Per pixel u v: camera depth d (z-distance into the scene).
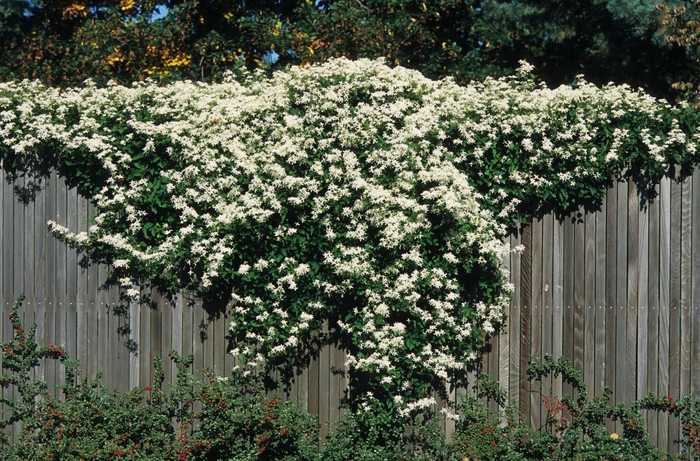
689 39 9.54
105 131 6.80
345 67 6.80
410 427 6.67
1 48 12.35
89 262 7.00
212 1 11.92
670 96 11.25
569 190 6.53
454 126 6.53
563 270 6.62
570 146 6.40
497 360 6.70
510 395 6.68
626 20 10.22
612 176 6.55
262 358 6.61
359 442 6.52
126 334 6.97
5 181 7.09
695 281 6.43
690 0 9.86
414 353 6.51
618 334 6.52
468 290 6.69
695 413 6.38
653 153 6.29
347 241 6.53
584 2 11.08
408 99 6.74
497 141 6.54
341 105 6.71
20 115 6.91
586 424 6.50
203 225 6.68
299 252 6.60
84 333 7.01
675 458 6.31
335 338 6.75
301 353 6.79
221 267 6.59
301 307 6.62
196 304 6.88
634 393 6.50
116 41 11.24
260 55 11.49
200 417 6.67
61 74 11.34
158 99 6.81
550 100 6.48
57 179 7.02
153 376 6.92
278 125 6.65
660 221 6.48
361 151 6.63
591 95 6.43
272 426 6.47
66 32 12.59
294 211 6.58
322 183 6.59
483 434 6.45
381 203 6.39
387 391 6.48
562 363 6.56
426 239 6.49
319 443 6.71
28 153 7.04
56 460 6.52
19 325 7.05
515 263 6.70
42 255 7.06
